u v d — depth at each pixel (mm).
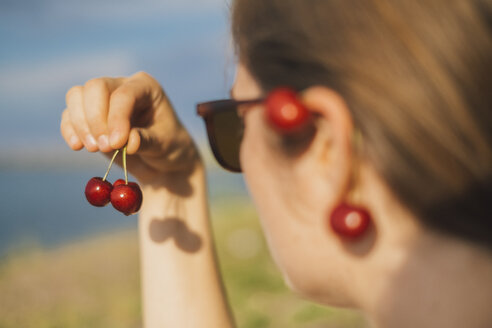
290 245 483
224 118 527
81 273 2434
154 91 664
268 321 1687
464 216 442
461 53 438
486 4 450
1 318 1791
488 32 443
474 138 434
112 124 593
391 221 456
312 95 441
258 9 486
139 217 731
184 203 727
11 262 2629
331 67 450
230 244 2725
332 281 479
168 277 708
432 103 435
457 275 447
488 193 437
